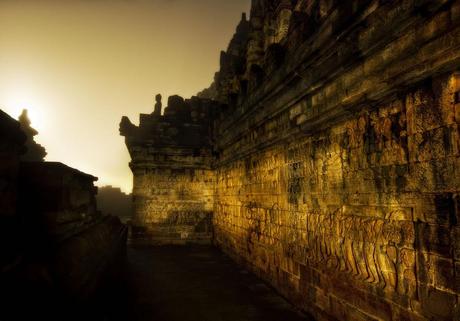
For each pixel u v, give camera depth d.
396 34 4.46
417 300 4.29
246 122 11.61
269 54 8.80
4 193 3.95
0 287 3.15
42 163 5.02
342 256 6.01
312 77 6.73
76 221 6.12
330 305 6.40
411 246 4.41
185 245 17.55
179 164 18.14
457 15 3.62
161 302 8.25
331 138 6.48
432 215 4.09
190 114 18.97
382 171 5.02
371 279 5.22
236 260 13.12
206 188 18.31
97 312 5.38
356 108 5.56
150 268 12.12
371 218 5.24
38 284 3.59
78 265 4.80
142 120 18.28
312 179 7.19
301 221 7.66
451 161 3.83
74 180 6.02
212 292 9.09
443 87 3.96
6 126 3.89
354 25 5.20
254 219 11.05
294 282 7.98
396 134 4.74
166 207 17.80
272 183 9.52
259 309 7.77
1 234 3.81
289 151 8.36
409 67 4.28
